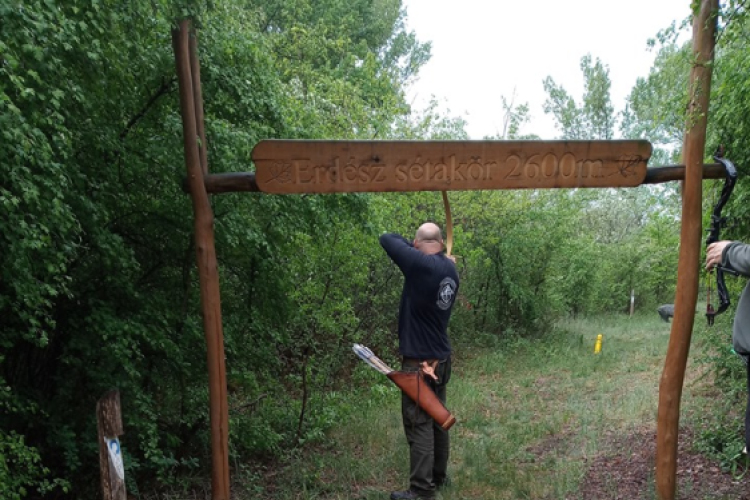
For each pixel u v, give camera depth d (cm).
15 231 289
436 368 464
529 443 611
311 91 914
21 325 393
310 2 1870
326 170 382
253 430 559
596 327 1602
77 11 326
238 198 508
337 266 684
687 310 410
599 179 401
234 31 516
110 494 293
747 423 343
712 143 523
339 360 773
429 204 1123
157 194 479
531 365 1060
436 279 445
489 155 390
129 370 420
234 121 525
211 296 387
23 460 338
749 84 458
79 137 395
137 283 495
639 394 760
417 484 455
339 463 559
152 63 436
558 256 1454
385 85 1334
